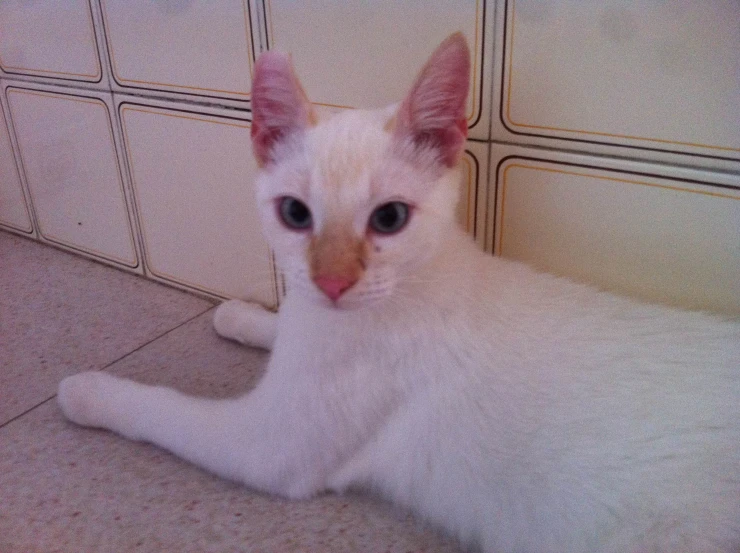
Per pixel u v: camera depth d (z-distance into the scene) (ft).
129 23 1.52
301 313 1.13
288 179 1.01
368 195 0.98
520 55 1.17
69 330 1.62
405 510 1.16
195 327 1.63
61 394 1.33
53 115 1.78
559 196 1.23
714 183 1.09
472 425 1.06
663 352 1.04
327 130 1.01
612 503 0.96
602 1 1.07
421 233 1.02
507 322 1.10
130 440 1.30
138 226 1.77
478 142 1.26
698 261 1.15
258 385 1.22
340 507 1.17
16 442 1.29
